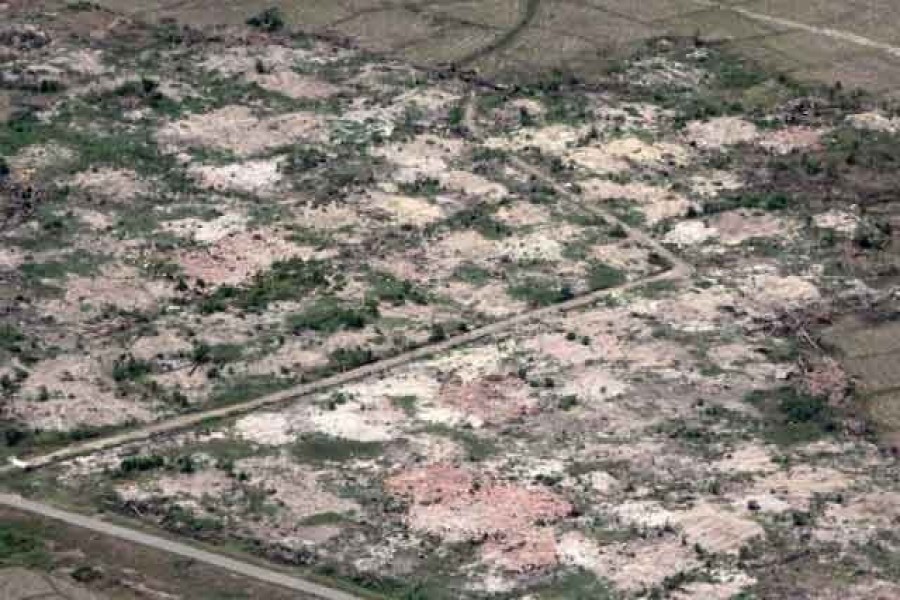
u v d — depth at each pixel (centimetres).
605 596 19288
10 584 19300
